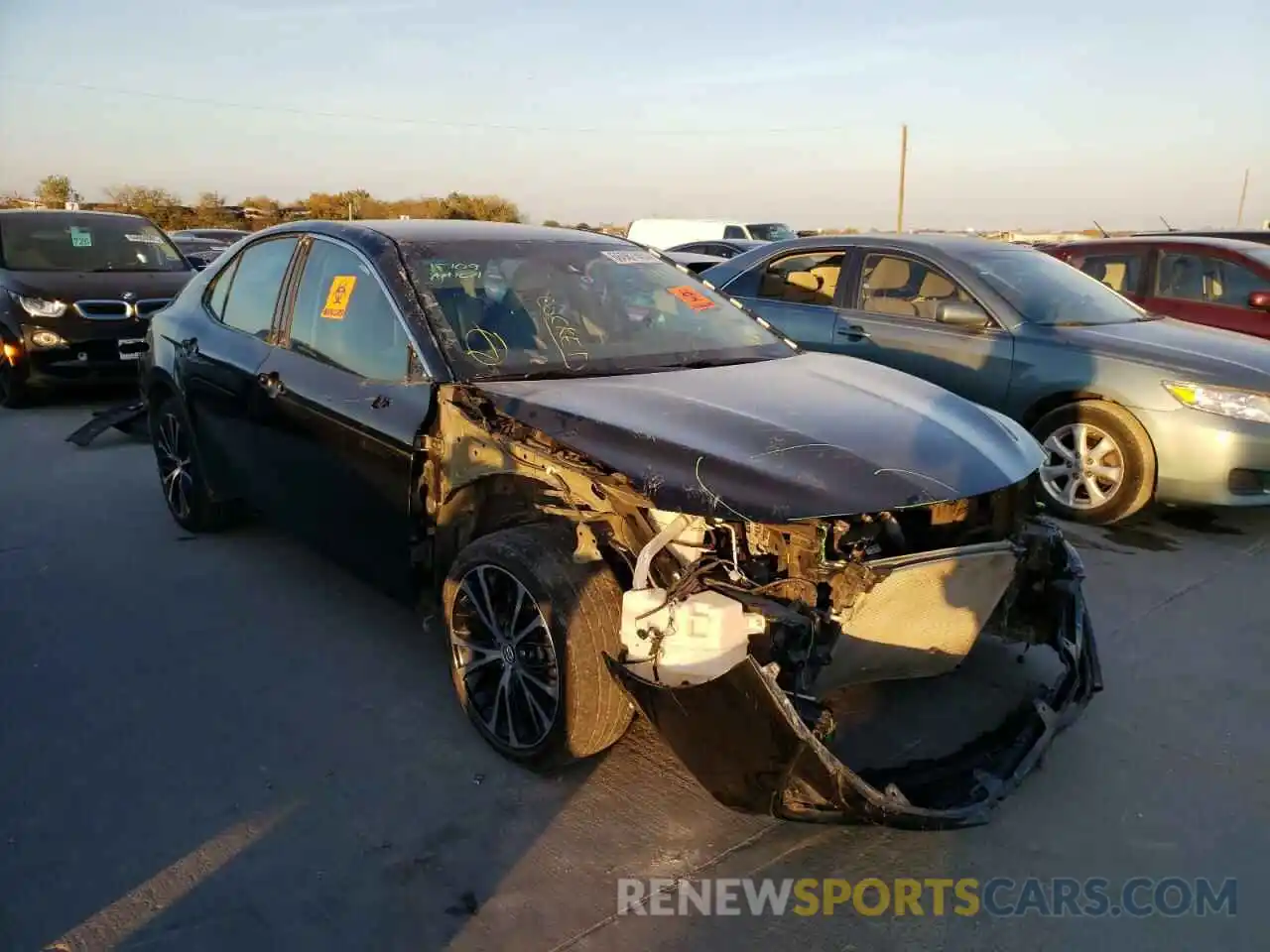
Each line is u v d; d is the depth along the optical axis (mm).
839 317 6777
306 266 4324
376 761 3258
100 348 8852
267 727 3455
